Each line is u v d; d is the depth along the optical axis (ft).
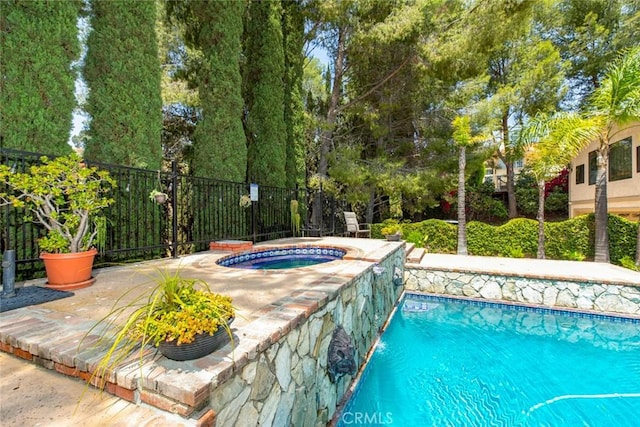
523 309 19.19
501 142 40.42
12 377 5.24
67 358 5.19
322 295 8.60
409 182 34.63
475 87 35.14
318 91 43.80
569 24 44.04
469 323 17.04
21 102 11.93
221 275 11.61
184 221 22.74
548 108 38.86
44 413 4.31
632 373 11.93
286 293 9.03
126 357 5.06
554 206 52.60
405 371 12.10
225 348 5.31
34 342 5.68
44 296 8.66
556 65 38.78
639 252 24.70
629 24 39.01
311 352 7.80
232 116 24.38
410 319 17.66
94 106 16.61
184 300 5.11
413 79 35.83
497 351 13.78
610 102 24.17
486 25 29.86
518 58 41.11
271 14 29.30
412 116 39.81
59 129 13.01
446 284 21.50
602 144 25.70
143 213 16.60
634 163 31.22
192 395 4.08
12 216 11.65
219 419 4.63
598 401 10.23
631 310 16.94
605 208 25.81
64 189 10.08
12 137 11.67
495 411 9.72
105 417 4.26
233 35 24.56
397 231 26.30
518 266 22.07
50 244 9.62
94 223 11.67
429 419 9.36
